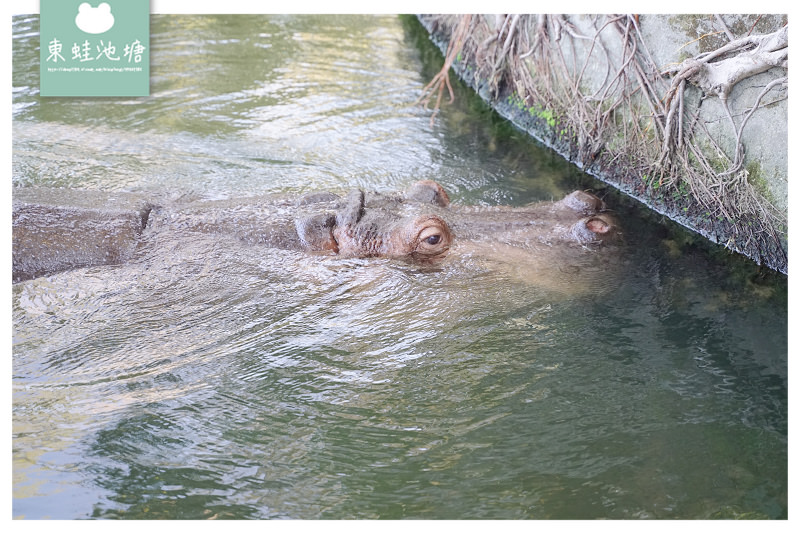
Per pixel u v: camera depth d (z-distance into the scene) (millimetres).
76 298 6391
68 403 5484
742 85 7211
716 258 7332
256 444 5160
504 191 8719
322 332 6199
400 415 5395
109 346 6020
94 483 4828
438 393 5586
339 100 11461
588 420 5281
